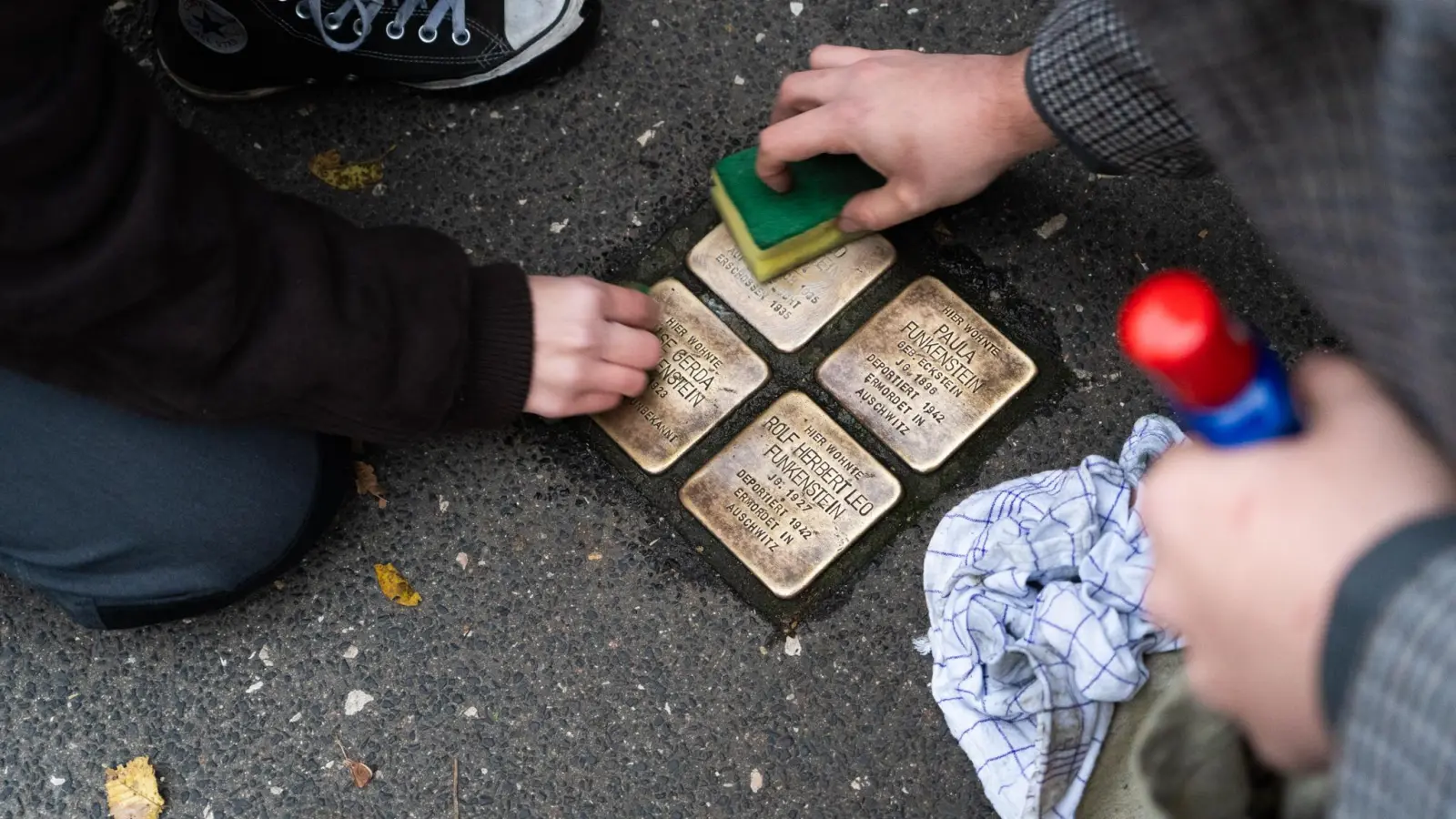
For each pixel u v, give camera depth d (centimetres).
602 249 127
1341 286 43
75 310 85
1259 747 58
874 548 118
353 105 132
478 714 117
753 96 131
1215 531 51
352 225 106
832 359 122
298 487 110
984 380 120
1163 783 80
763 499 119
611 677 117
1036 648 101
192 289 91
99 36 85
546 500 121
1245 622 50
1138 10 42
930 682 115
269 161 131
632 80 132
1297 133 41
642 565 119
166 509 106
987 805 112
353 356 98
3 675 121
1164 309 48
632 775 115
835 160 116
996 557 107
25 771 119
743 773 114
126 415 103
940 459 119
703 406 121
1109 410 119
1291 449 50
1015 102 100
